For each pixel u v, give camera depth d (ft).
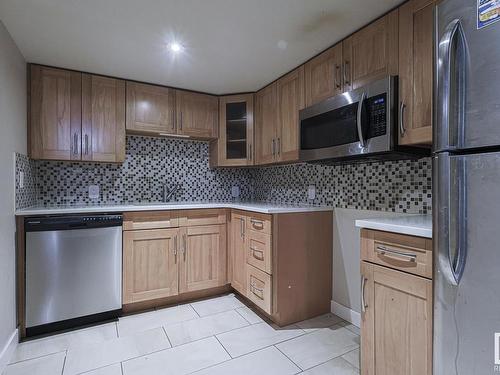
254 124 9.70
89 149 8.10
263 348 6.10
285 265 7.21
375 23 5.61
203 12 5.41
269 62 7.50
